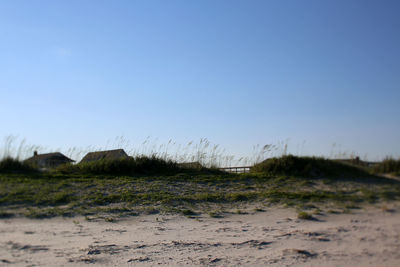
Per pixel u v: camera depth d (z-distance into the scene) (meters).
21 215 8.78
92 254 6.39
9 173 13.20
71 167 14.99
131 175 14.62
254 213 10.23
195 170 16.00
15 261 5.77
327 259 6.70
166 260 6.34
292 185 13.65
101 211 9.62
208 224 8.98
